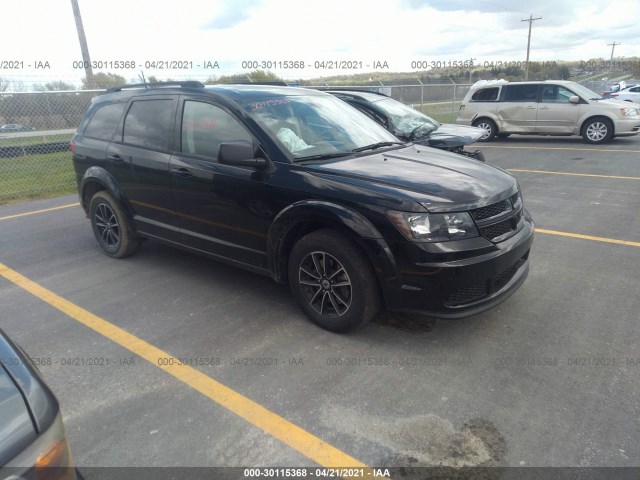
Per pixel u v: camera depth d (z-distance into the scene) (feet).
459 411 8.88
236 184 12.34
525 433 8.31
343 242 10.73
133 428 8.67
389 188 10.44
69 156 43.24
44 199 28.04
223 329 11.97
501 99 46.29
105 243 17.31
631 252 16.30
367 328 11.80
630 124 41.34
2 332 6.27
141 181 14.96
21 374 5.43
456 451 7.99
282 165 11.71
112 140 15.99
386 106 27.07
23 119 44.21
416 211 9.93
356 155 12.66
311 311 11.89
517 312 12.41
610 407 8.88
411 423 8.63
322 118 13.87
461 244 9.98
